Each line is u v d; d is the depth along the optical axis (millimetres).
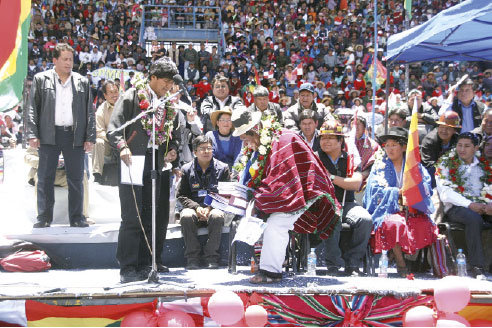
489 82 18578
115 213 7457
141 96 5332
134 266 5438
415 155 6270
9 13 6430
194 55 20672
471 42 8164
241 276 5840
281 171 5277
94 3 24891
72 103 6625
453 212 6465
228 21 24641
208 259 6500
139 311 5062
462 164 6586
